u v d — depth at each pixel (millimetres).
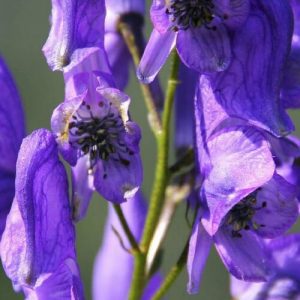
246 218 259
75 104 248
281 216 258
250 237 260
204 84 256
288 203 258
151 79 250
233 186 249
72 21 249
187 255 275
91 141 250
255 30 252
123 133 251
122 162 251
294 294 287
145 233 282
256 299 290
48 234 249
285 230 259
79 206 254
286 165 274
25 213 245
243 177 248
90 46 253
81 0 252
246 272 257
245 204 258
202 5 250
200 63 250
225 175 250
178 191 294
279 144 263
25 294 267
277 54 252
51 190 250
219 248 257
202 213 255
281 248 288
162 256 294
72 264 256
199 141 259
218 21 251
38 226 247
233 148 252
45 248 248
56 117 248
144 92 287
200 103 258
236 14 251
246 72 254
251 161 249
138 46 292
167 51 250
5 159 274
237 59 254
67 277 255
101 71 252
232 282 294
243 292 292
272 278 289
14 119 277
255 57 253
